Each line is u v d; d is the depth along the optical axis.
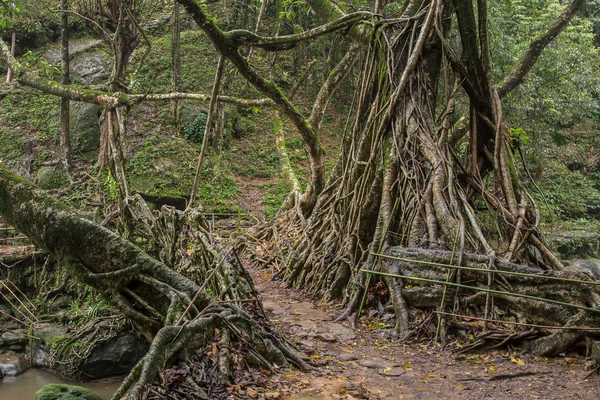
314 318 7.34
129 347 8.02
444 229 7.28
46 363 8.52
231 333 4.98
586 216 21.30
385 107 8.63
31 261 11.85
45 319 10.11
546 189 21.08
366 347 6.32
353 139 9.32
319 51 23.22
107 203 14.68
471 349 6.09
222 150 20.23
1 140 18.08
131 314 5.30
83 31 22.41
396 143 8.33
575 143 24.25
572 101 18.36
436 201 7.53
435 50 8.92
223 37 9.03
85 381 7.94
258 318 5.79
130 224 8.98
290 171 15.04
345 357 5.89
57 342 8.52
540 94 16.95
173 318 4.94
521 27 19.92
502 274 6.41
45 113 19.19
